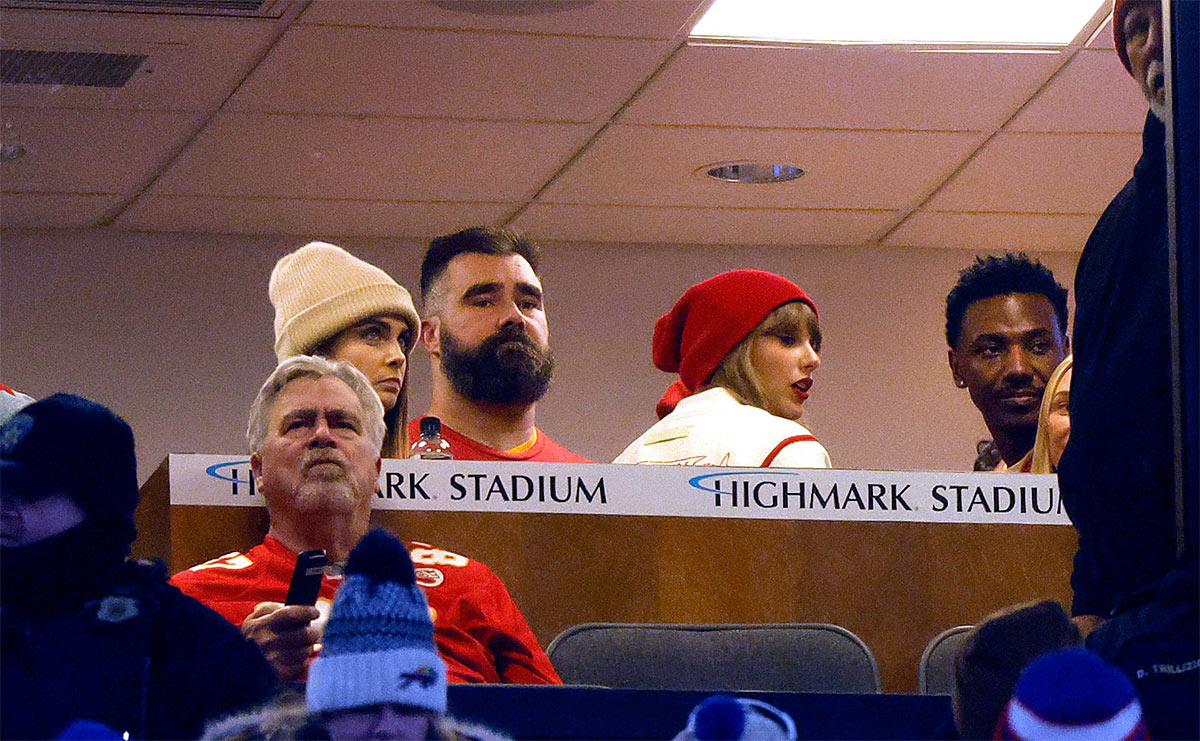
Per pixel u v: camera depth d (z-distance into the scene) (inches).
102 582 210.1
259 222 657.0
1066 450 264.7
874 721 236.5
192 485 315.9
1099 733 160.1
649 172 619.8
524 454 441.7
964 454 701.9
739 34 523.2
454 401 445.7
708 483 333.7
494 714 230.8
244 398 660.7
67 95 538.3
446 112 561.6
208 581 301.9
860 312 704.4
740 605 331.3
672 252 699.4
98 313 655.1
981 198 655.8
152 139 575.2
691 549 331.3
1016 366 477.1
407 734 185.8
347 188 625.0
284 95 544.1
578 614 325.4
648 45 521.3
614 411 685.3
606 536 328.8
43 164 593.3
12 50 507.8
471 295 442.3
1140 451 248.4
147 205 636.7
